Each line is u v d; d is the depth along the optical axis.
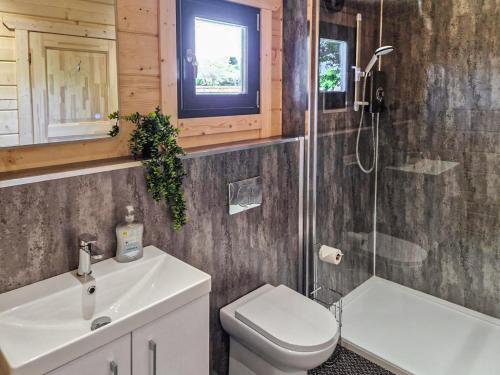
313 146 2.50
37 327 1.29
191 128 2.04
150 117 1.70
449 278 2.81
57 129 1.55
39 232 1.43
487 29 2.43
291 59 2.46
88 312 1.44
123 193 1.64
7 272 1.38
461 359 2.34
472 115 2.56
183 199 1.83
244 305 2.06
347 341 2.49
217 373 2.17
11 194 1.36
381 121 2.94
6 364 1.08
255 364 2.03
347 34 2.58
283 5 2.46
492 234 2.59
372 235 3.10
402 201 2.95
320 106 2.49
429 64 2.68
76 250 1.53
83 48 1.58
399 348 2.43
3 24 1.38
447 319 2.70
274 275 2.41
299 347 1.76
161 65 1.87
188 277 1.55
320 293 2.72
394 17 2.75
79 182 1.51
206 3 2.03
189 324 1.50
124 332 1.28
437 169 2.75
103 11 1.62
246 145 2.13
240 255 2.18
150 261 1.63
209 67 2.10
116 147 1.75
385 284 3.10
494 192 2.54
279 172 2.33
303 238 2.58
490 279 2.64
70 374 1.16
